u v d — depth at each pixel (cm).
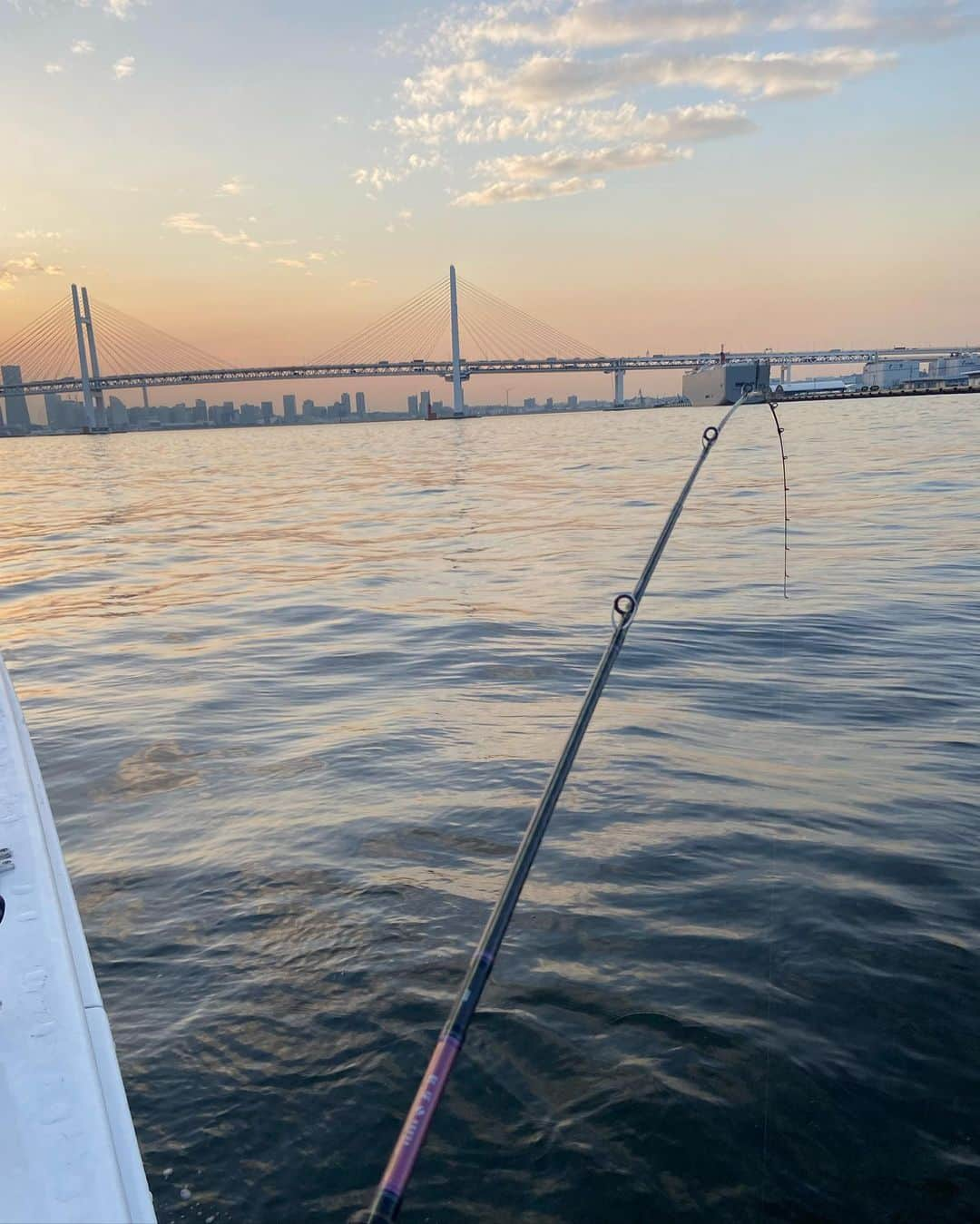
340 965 255
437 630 710
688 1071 209
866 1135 190
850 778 377
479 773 398
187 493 2427
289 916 283
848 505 1362
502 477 2392
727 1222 172
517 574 953
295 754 434
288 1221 175
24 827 246
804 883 291
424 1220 174
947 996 232
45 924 198
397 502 1883
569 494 1819
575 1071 210
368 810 362
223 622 778
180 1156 189
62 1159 135
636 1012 230
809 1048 215
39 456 5634
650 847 320
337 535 1384
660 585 844
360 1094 205
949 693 493
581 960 254
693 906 280
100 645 705
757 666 563
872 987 237
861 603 729
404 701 520
